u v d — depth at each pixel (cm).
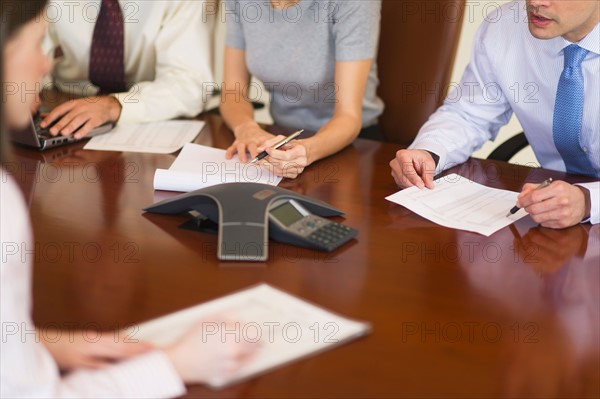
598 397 102
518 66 207
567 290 133
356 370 104
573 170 207
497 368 108
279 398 97
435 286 132
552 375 107
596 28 182
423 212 165
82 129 209
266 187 153
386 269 137
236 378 100
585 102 193
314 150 195
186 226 153
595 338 117
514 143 227
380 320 119
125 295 124
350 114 217
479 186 183
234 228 141
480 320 121
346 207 167
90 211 159
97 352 105
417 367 107
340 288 129
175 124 229
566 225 158
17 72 93
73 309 119
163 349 104
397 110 259
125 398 94
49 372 92
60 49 268
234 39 245
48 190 171
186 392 98
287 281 131
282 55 237
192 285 128
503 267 141
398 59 255
